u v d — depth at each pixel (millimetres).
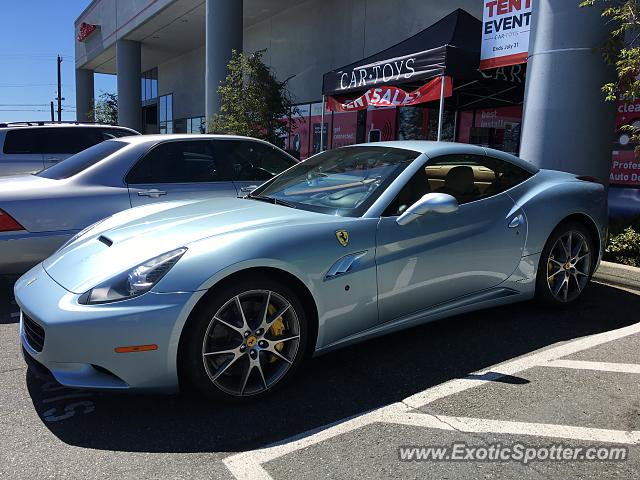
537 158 6762
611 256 6031
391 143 4098
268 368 2973
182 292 2625
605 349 3662
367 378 3219
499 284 3902
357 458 2400
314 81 15586
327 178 3867
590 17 6262
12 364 3451
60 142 7609
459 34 8344
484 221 3756
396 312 3363
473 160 3953
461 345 3725
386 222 3281
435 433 2607
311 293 2977
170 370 2639
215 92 13617
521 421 2719
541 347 3691
